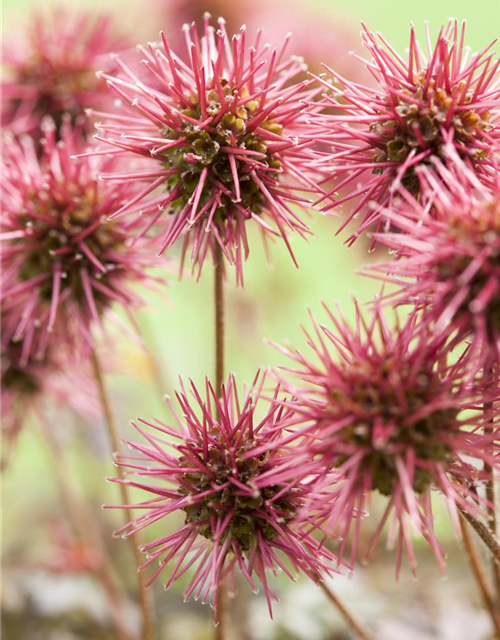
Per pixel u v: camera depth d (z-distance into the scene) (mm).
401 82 206
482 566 236
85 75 259
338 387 196
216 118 210
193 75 214
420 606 267
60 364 257
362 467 196
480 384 197
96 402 263
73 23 265
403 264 192
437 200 194
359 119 205
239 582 265
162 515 206
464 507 200
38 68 258
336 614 263
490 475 201
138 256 232
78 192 231
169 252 268
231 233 213
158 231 237
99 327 237
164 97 216
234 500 205
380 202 208
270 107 210
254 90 215
